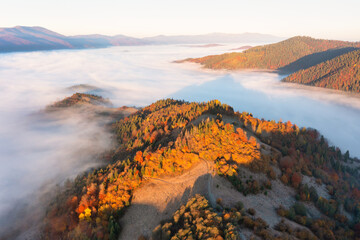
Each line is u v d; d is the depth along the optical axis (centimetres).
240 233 5391
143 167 9662
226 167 8844
